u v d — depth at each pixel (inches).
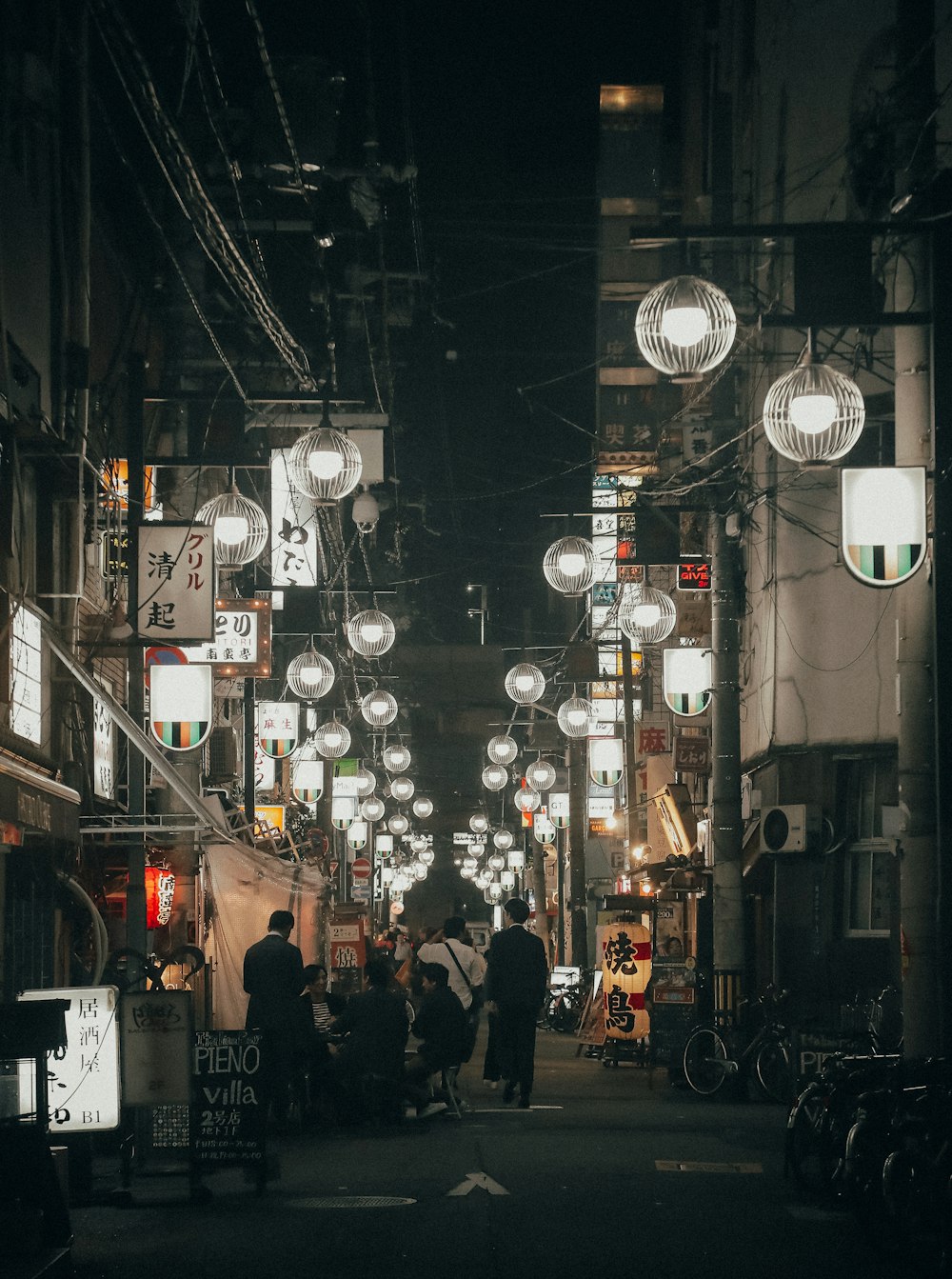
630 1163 465.4
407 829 1993.1
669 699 985.5
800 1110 418.6
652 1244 337.1
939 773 495.8
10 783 519.2
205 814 647.8
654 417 1339.8
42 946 617.6
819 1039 613.6
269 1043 432.1
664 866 1094.4
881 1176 337.1
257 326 942.4
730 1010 777.6
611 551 1427.2
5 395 569.3
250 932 916.6
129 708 630.5
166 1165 414.3
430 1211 378.0
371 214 892.6
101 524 709.9
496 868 2561.5
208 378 800.3
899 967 744.3
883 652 837.2
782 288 893.8
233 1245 339.3
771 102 994.7
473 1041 743.7
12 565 586.6
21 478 622.2
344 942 1254.9
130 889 617.9
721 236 457.7
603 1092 794.8
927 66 498.6
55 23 665.0
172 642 623.8
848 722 850.8
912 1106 349.4
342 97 868.0
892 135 526.3
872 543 471.8
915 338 505.7
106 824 682.8
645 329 386.0
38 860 614.5
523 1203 388.8
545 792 2050.9
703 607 1103.6
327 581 1023.6
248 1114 415.5
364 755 1668.3
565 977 1705.2
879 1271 315.6
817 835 847.1
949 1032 486.0
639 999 1019.9
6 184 598.2
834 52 877.8
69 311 671.1
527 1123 606.2
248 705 1053.8
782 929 893.8
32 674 621.3
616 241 1390.3
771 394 415.2
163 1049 411.8
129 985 564.4
